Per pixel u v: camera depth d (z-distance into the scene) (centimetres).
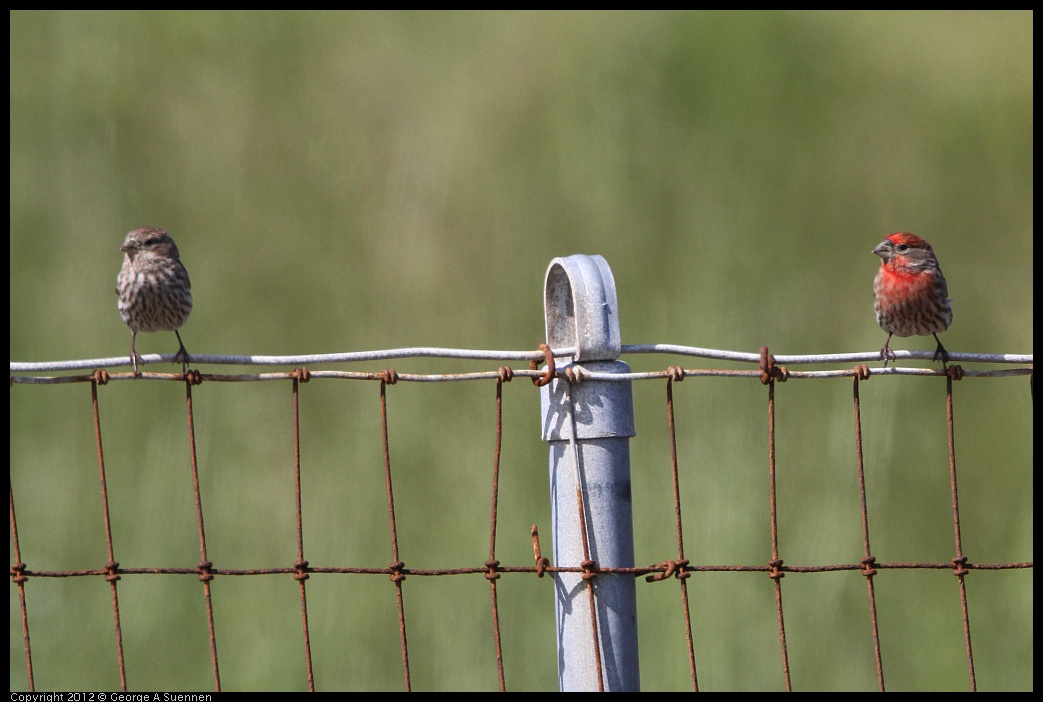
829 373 1444
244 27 3612
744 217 3453
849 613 2480
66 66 3459
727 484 2586
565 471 1378
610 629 1362
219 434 2700
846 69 3847
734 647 2336
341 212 3259
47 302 2972
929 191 3641
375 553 2466
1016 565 1419
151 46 3541
